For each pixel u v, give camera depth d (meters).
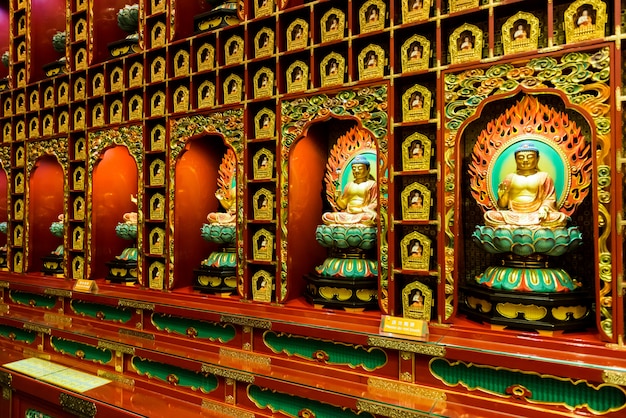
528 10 2.25
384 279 2.44
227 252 3.20
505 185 2.24
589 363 1.84
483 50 2.39
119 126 3.57
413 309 2.40
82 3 3.91
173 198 3.28
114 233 3.99
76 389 2.86
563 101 2.18
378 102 2.48
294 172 2.82
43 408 3.05
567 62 2.03
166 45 3.30
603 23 1.98
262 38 2.91
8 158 4.47
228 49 3.04
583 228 2.36
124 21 3.77
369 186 2.70
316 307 2.70
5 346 3.67
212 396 2.66
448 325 2.26
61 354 3.42
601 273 1.95
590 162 2.12
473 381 2.10
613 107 1.93
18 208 4.37
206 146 3.56
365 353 2.38
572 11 2.04
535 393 1.97
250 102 2.92
